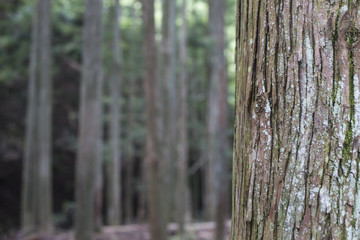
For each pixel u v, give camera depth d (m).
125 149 14.68
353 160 0.86
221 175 6.05
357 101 0.87
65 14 13.13
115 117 11.77
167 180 8.88
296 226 0.91
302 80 0.93
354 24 0.88
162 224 6.31
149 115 6.29
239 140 1.08
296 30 0.94
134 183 17.98
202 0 13.32
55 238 8.75
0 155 15.51
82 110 6.84
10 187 16.83
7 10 13.11
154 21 6.23
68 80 15.32
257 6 1.03
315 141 0.90
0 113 15.11
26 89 14.73
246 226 1.02
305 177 0.91
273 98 0.97
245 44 1.07
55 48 13.07
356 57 0.88
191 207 19.22
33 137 10.11
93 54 6.85
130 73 13.52
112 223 11.64
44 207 9.77
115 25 10.54
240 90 1.09
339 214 0.87
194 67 15.62
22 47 12.86
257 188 0.99
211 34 10.29
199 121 19.30
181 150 12.11
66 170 17.08
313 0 0.92
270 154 0.97
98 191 9.38
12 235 9.77
